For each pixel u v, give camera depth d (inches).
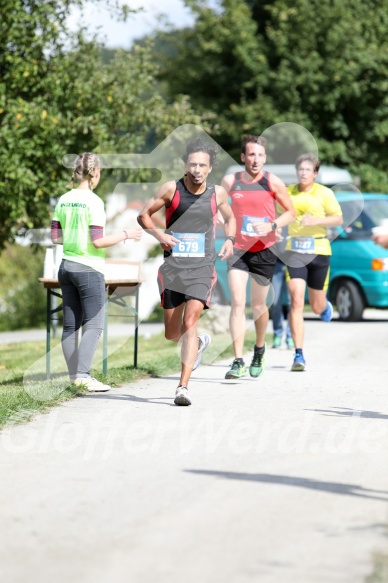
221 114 3125.0
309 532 469.4
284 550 443.5
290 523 483.2
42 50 1482.5
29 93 1499.8
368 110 3110.2
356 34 3048.7
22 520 489.1
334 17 3051.2
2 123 1425.9
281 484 559.2
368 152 3166.8
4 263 2657.5
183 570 418.6
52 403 818.2
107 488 550.3
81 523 484.1
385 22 3105.3
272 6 3142.2
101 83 1524.4
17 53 1445.6
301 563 426.9
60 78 1470.2
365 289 1742.1
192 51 3235.7
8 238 1588.3
